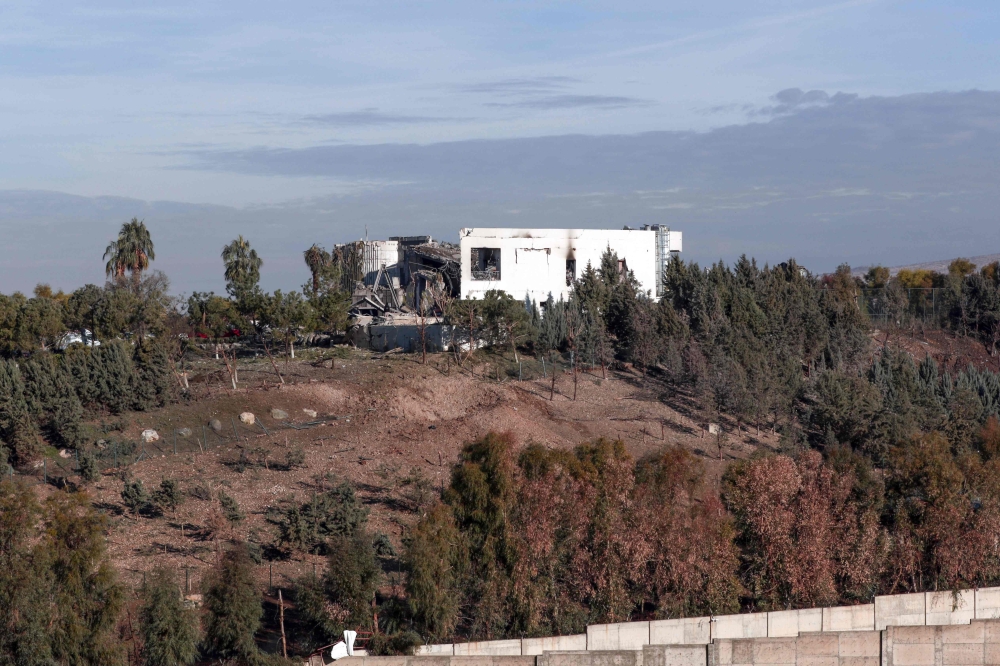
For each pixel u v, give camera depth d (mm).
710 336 86812
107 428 61344
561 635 40875
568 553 43562
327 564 46562
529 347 90250
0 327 77250
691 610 43750
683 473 46406
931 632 36219
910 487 48688
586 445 47156
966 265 159500
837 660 36219
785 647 36281
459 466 44781
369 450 62188
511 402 74125
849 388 75688
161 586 36406
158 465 57625
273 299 81688
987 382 87625
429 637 40188
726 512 47781
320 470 58250
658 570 44000
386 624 40312
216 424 63844
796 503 46938
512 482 43188
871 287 145000
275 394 70250
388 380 75875
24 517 35781
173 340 78625
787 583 45938
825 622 42625
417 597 40000
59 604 34938
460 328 87500
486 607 41656
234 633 36562
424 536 40938
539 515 42500
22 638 33875
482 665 35469
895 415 70688
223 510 49812
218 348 82562
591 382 82188
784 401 76000
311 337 91875
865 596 46844
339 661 35406
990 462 51125
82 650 34719
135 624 36625
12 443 55969
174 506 51438
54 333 78312
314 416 68312
